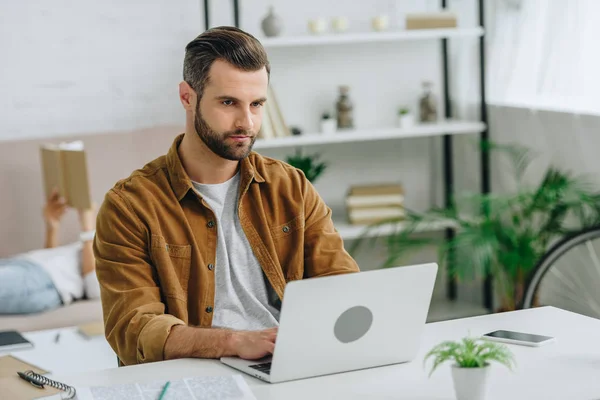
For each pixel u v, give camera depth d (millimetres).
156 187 2160
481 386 1560
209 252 2166
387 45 4898
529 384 1683
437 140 5004
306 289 1667
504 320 2117
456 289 4988
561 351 1871
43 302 3656
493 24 4578
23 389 1697
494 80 4602
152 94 4660
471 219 4520
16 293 3609
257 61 2092
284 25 4734
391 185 4684
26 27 4473
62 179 3926
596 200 3701
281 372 1732
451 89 4961
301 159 4582
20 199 4215
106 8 4551
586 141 3926
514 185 4488
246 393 1661
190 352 1901
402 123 4695
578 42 3965
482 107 4602
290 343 1705
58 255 3871
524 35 4359
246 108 2088
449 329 2053
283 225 2268
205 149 2158
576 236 3020
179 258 2139
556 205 3893
